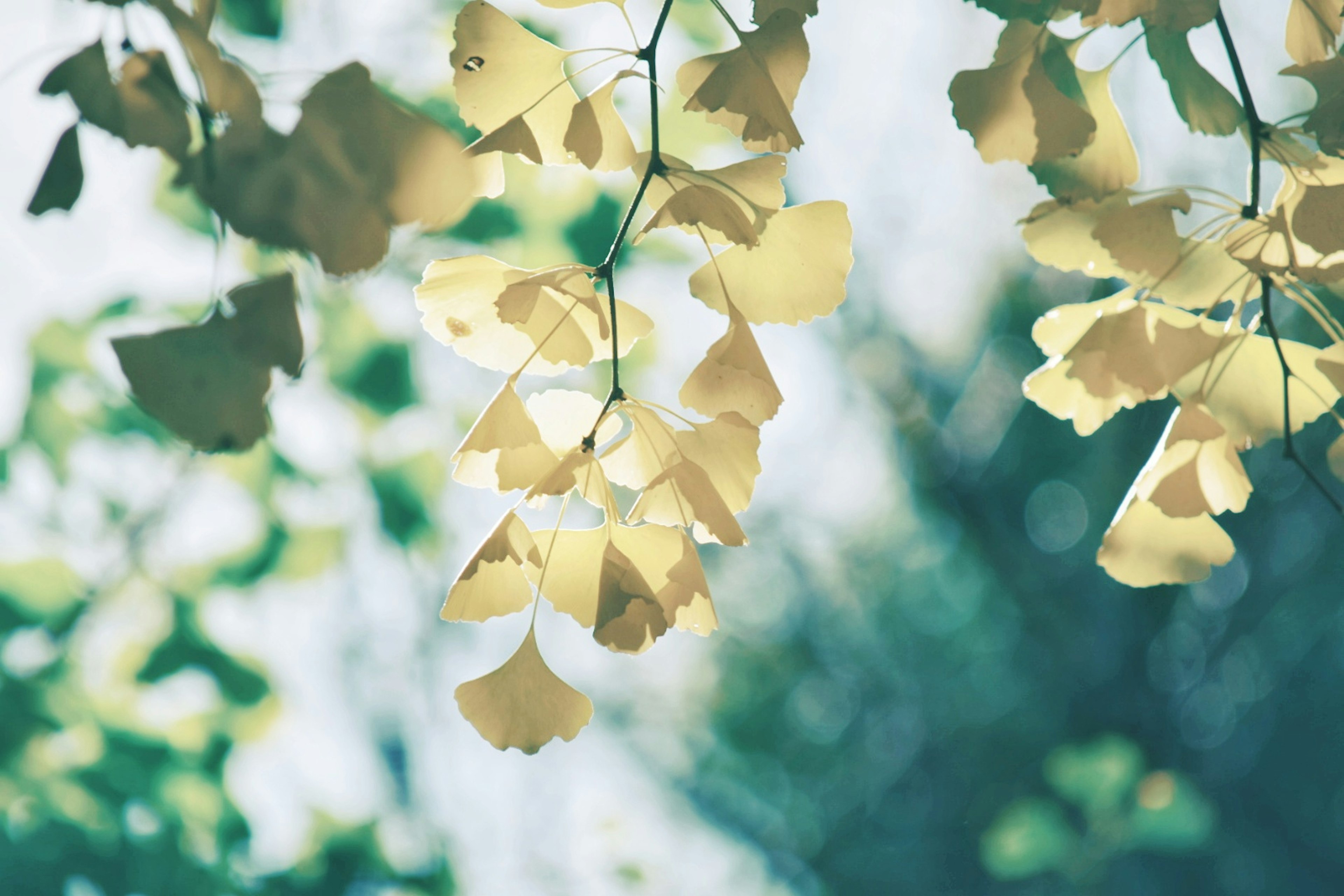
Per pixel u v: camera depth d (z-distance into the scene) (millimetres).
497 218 2463
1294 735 8680
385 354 2725
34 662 2625
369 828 2969
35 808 2504
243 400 1157
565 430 1283
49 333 2613
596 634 1246
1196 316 1354
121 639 2742
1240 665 9156
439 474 2979
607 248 2551
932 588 11445
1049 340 1385
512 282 1280
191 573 2779
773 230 1297
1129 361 1335
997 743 9914
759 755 12062
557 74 1294
